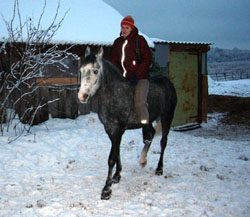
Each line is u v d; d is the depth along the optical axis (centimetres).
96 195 495
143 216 428
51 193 499
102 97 479
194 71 1316
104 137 838
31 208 442
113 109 484
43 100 902
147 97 552
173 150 782
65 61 977
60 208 444
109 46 1018
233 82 4453
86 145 764
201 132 1229
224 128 1323
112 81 482
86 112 1012
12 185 523
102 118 493
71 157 685
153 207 454
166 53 1163
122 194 502
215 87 3588
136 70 508
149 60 511
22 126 847
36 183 538
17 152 668
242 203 480
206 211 448
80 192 505
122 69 526
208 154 761
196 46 1263
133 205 462
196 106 1348
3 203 461
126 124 507
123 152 739
